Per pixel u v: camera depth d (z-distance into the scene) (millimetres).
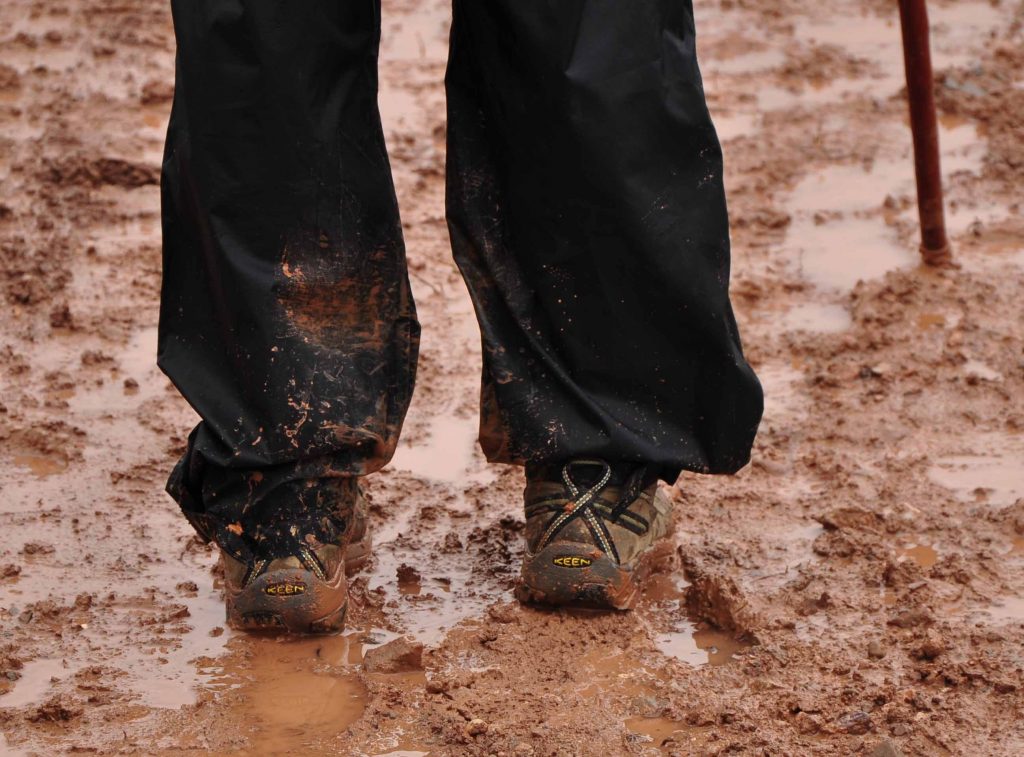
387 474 9906
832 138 16547
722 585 7867
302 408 7238
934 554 8664
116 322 12375
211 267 7211
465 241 7621
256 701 7125
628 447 7609
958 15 20453
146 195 15109
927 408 10742
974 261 13398
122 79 18297
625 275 7320
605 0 6945
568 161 7078
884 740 6633
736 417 7684
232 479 7555
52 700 6984
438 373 11539
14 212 14438
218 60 6863
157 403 10969
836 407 10797
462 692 7141
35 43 19312
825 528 8992
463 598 8250
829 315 12500
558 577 7805
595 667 7461
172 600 8188
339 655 7586
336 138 7078
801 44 19703
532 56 6926
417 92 18078
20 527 9039
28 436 10312
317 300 7305
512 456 7758
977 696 7066
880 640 7648
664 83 7105
